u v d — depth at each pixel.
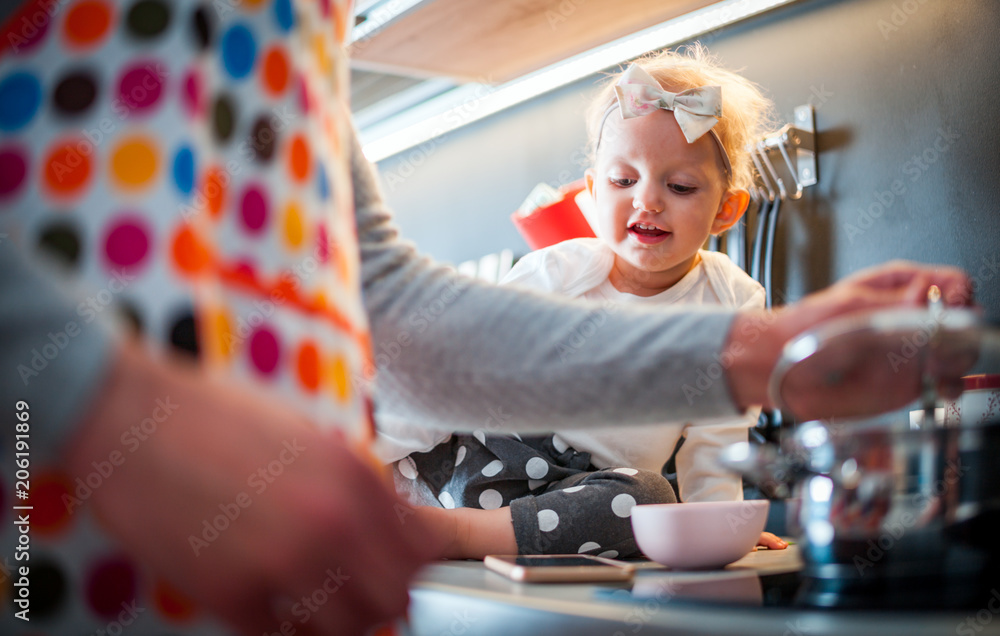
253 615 0.23
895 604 0.37
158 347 0.30
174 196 0.32
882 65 1.63
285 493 0.23
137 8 0.34
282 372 0.34
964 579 0.41
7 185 0.32
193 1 0.34
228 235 0.35
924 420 0.46
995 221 1.49
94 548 0.29
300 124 0.38
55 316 0.22
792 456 0.48
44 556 0.29
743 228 1.74
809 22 1.74
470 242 2.46
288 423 0.24
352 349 0.39
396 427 1.16
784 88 1.77
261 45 0.37
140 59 0.33
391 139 2.43
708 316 0.47
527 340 0.49
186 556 0.22
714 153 1.42
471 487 1.13
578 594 0.47
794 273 1.74
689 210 1.38
